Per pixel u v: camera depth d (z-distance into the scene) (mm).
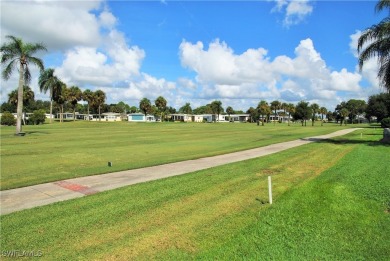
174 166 14133
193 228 6586
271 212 7555
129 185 10281
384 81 24828
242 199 8664
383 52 24484
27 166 14484
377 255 5465
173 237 6141
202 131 48656
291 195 8945
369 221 6980
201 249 5645
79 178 11562
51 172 12844
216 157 17188
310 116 88875
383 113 92000
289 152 19156
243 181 10836
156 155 18469
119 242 5902
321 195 8883
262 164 14453
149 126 70562
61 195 9141
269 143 26047
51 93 80562
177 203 8258
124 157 17625
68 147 23203
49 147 23109
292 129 57750
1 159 16797
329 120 153500
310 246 5785
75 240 5969
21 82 36125
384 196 8688
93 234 6242
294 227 6648
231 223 6871
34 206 8062
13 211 7641
